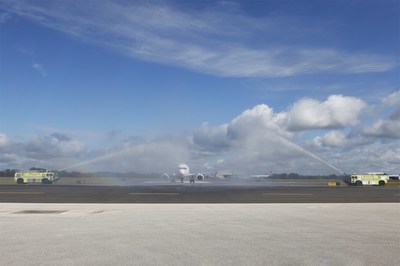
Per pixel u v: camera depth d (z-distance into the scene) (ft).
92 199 147.33
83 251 48.49
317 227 72.23
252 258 44.78
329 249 50.34
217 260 43.68
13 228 69.15
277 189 226.58
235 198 155.84
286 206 121.70
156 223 77.30
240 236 61.11
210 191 199.31
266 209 110.63
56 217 88.17
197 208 113.39
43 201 138.51
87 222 78.48
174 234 62.95
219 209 110.22
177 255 46.29
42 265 41.01
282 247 51.65
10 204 125.80
